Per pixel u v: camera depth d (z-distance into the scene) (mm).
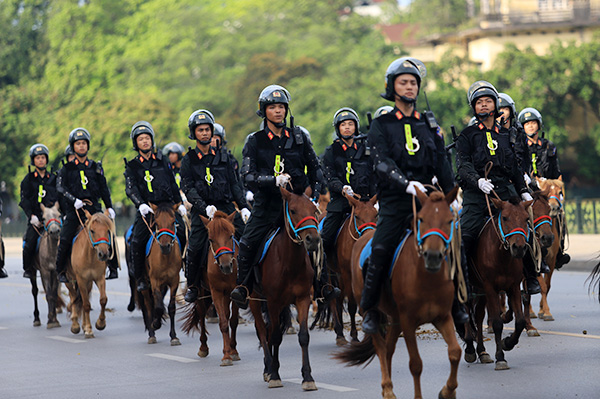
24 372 12930
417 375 9086
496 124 12555
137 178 16141
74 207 17328
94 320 19469
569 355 12617
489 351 13320
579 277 24531
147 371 12742
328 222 14953
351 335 14703
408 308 8984
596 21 70750
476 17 77938
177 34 77312
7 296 25859
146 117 61031
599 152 62312
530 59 61781
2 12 82250
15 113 69812
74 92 71938
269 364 11578
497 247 11758
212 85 71062
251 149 11586
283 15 81125
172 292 15812
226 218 12820
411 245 9016
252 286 11742
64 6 77812
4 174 67188
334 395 10516
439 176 9523
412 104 9547
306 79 62219
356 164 14961
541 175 16812
